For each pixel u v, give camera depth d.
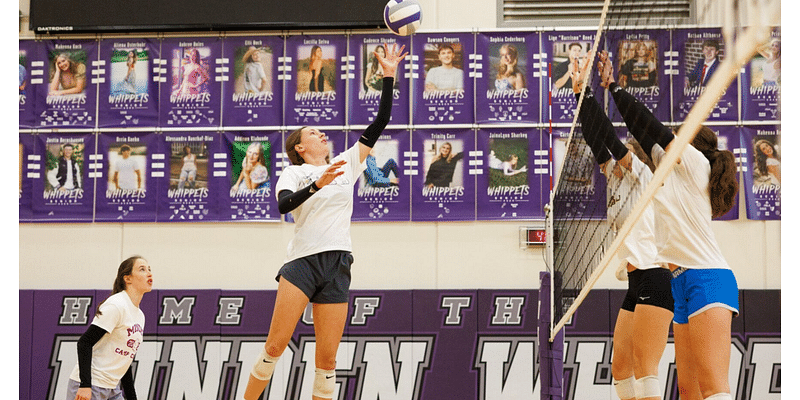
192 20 6.75
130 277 4.89
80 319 6.57
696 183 3.15
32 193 6.79
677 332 3.40
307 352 6.38
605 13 3.87
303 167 4.02
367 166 6.68
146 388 6.43
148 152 6.82
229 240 6.71
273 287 6.64
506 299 6.40
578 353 6.24
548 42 6.70
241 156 6.78
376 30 6.79
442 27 6.80
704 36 4.91
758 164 6.43
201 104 6.82
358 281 6.57
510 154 6.64
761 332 6.16
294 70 6.80
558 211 5.38
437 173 6.66
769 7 1.69
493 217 6.58
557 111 6.64
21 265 6.74
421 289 6.47
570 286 5.00
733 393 6.12
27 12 6.89
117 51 6.88
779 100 6.43
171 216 6.74
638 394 3.74
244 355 6.46
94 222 6.77
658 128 2.98
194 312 6.51
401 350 6.39
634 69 4.82
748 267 6.36
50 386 6.49
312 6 6.70
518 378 6.31
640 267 3.82
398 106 6.73
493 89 6.70
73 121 6.87
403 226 6.63
